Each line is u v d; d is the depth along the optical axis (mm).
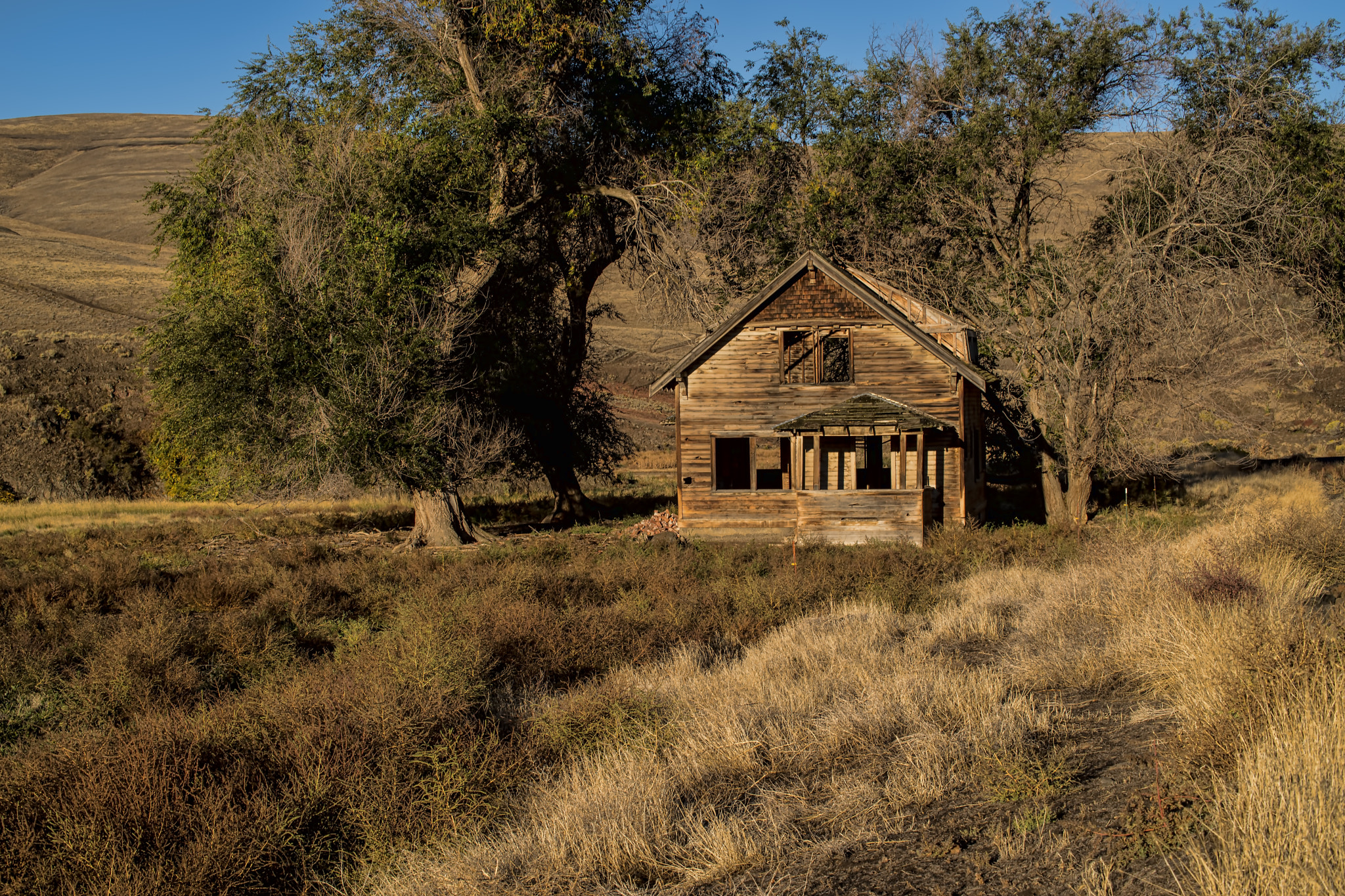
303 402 21391
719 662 9680
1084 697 7230
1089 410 23859
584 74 28516
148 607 12367
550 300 30406
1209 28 24594
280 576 16031
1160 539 15688
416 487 23875
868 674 8188
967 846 4699
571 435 31047
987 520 28578
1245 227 23984
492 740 6633
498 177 26531
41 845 4980
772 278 29375
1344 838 3564
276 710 6961
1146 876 4016
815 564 16531
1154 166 24281
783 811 5379
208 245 26062
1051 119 25188
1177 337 22328
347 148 23047
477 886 4660
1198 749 5172
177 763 5656
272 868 5074
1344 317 25078
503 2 25609
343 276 21922
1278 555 11156
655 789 5699
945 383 23672
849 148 28109
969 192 26703
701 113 29453
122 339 63438
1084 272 25000
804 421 22969
